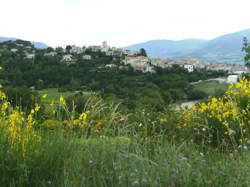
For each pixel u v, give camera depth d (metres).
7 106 3.72
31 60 150.62
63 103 3.86
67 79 121.44
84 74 130.75
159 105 7.75
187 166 3.51
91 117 4.14
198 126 5.70
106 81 119.62
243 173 3.22
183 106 7.96
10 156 3.06
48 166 3.15
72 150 3.45
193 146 4.94
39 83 113.44
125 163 3.38
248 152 3.94
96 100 4.27
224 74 150.50
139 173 3.15
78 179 3.04
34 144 3.38
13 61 140.75
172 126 6.32
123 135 4.26
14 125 3.49
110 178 3.05
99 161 3.45
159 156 3.78
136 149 3.88
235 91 6.07
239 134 5.20
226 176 3.32
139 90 100.19
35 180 3.00
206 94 77.62
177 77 123.12
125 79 120.62
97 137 3.91
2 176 2.94
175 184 3.12
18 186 2.89
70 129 3.78
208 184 3.09
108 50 199.38
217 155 4.57
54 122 3.70
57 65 143.25
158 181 3.07
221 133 5.36
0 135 3.28
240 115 5.28
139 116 6.49
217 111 5.71
